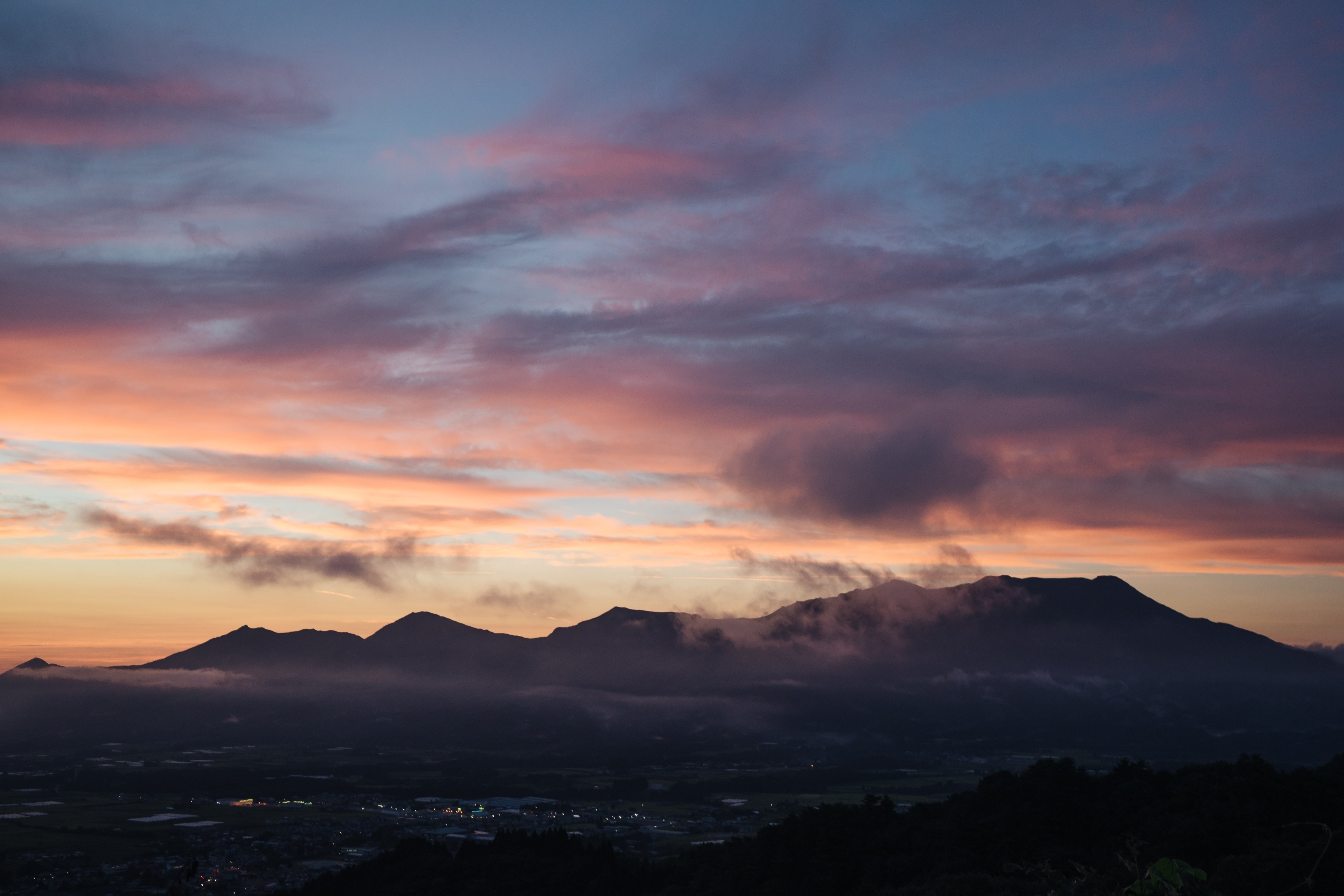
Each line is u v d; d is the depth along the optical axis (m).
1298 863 45.56
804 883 74.12
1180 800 68.81
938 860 70.81
